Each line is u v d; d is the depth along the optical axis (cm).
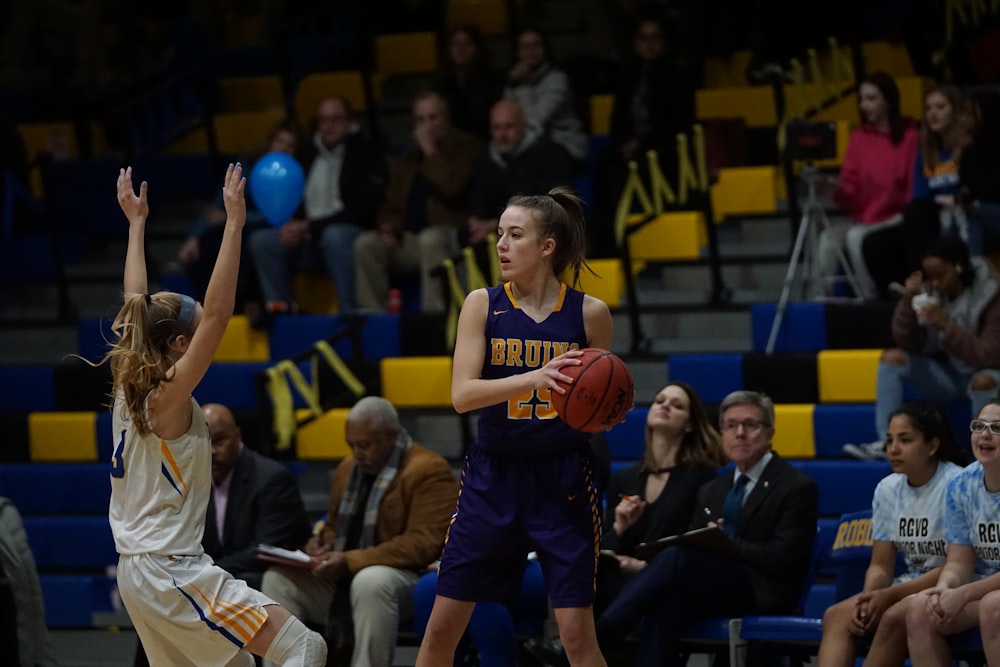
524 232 1295
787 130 2386
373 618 1719
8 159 3123
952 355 2055
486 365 1309
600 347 1326
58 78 3547
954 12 2955
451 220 2622
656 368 2362
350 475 1870
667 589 1633
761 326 2380
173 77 3250
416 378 2427
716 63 3067
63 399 2612
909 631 1508
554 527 1297
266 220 2664
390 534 1811
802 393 2269
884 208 2416
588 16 3128
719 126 2736
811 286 2466
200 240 2669
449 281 2430
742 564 1677
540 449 1289
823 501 2088
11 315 2878
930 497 1619
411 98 3238
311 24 3481
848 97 2839
